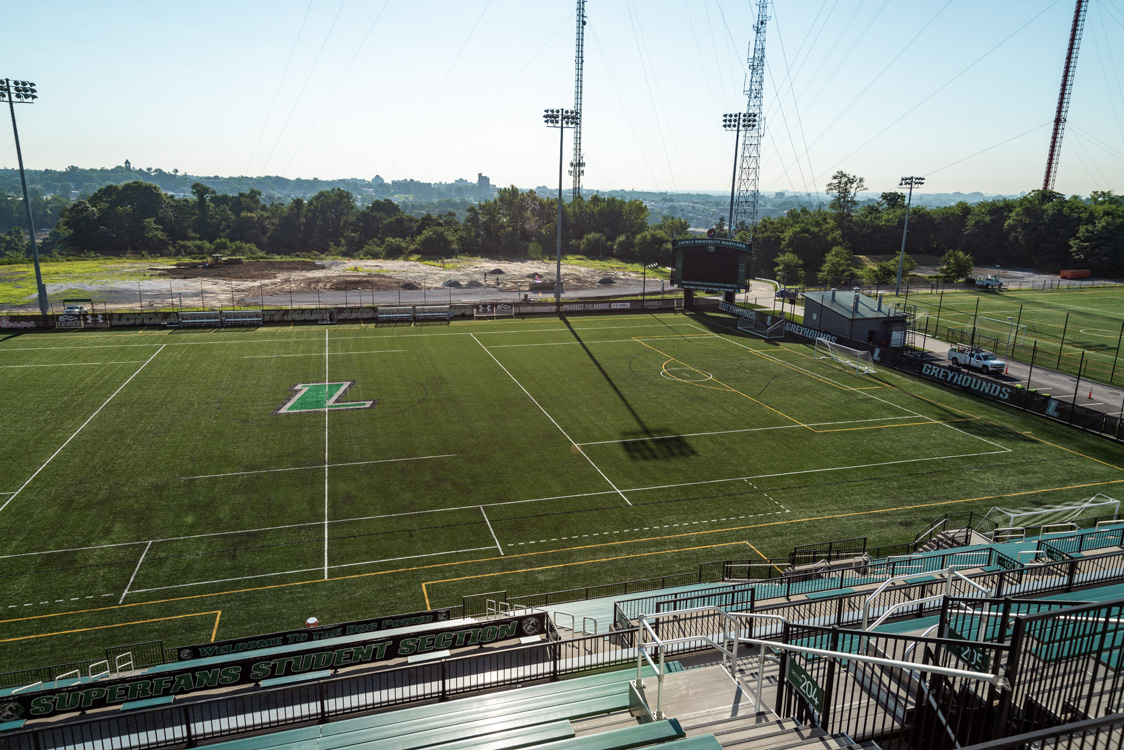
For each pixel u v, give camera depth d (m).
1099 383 52.81
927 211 147.12
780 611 19.16
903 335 63.38
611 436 40.94
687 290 80.25
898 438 41.16
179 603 25.02
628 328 70.38
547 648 19.50
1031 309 85.25
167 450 37.75
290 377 51.22
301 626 23.91
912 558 24.14
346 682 18.02
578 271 124.69
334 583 26.42
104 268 112.75
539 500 33.06
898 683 9.47
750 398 48.16
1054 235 130.38
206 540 29.11
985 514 31.97
